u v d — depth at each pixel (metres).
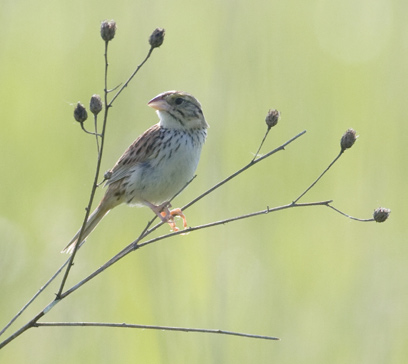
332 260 13.34
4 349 11.59
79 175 13.83
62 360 11.59
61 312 12.01
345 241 13.76
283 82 15.49
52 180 13.98
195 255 12.84
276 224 13.54
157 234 13.16
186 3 18.94
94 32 17.05
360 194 14.39
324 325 12.17
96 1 17.41
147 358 11.72
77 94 15.57
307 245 13.49
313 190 14.38
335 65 16.91
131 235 13.08
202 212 13.42
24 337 11.74
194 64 16.69
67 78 15.98
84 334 11.95
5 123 14.94
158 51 16.77
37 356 11.60
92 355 11.70
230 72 13.69
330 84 16.22
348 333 12.02
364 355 11.73
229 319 11.98
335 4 18.70
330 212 14.30
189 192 13.74
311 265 13.20
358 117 15.68
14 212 13.40
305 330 12.06
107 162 13.86
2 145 14.41
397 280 12.70
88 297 12.26
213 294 11.77
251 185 13.98
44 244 12.84
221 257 12.45
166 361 11.14
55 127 14.93
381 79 16.50
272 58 15.31
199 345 11.37
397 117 15.32
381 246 13.56
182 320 11.69
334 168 14.96
